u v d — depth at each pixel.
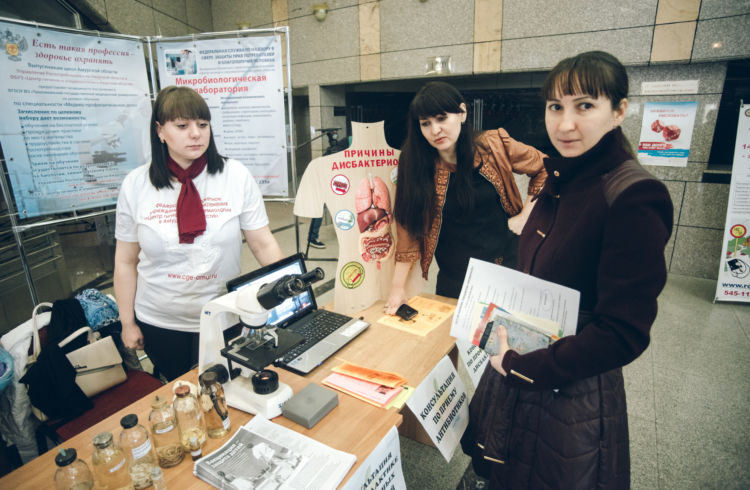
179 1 5.14
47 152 2.12
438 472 1.78
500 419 1.04
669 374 2.39
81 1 3.69
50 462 0.95
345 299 1.73
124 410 1.12
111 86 2.29
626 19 3.48
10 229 2.78
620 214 0.75
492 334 0.96
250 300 1.00
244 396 1.10
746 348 2.65
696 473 1.73
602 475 0.91
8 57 1.94
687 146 3.58
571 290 0.85
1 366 1.54
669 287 3.57
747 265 3.17
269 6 5.35
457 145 1.54
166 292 1.50
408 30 4.48
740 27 3.14
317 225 4.86
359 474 0.91
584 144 0.81
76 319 1.74
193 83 2.54
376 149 1.70
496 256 1.74
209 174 1.48
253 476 0.87
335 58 5.04
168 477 0.90
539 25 3.82
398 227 1.68
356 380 1.22
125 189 1.45
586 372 0.80
